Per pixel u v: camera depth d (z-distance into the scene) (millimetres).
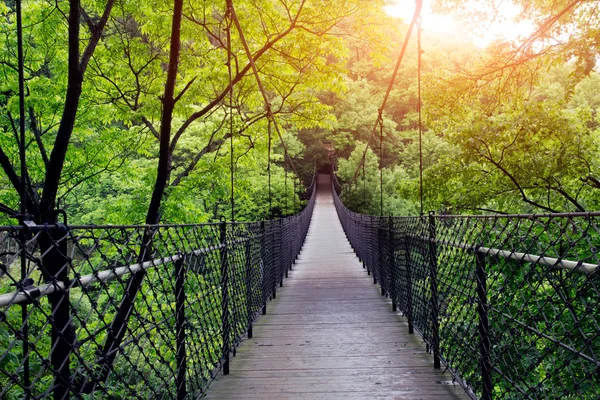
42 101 5039
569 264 1276
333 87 7227
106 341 1725
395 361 3289
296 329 4387
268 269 5727
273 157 17172
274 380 2967
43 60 5555
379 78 39406
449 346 2785
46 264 1131
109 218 6438
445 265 2756
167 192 6070
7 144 5129
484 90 7449
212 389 2822
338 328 4371
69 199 8219
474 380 2365
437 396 2615
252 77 7254
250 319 4125
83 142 6137
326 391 2746
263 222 5238
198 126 9375
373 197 25766
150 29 6371
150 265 1642
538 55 6504
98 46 6094
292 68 7359
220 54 6648
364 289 6672
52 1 5184
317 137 36000
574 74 5531
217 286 2801
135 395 1501
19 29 2562
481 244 2053
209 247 2580
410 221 3801
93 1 5980
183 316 2115
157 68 6605
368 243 8445
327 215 25781
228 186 7152
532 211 8352
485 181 8148
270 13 6492
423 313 3480
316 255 11891
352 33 7004
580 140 6707
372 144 35719
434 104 7672
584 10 6320
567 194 7348
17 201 5344
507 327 1844
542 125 6574
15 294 906
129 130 6527
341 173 28625
